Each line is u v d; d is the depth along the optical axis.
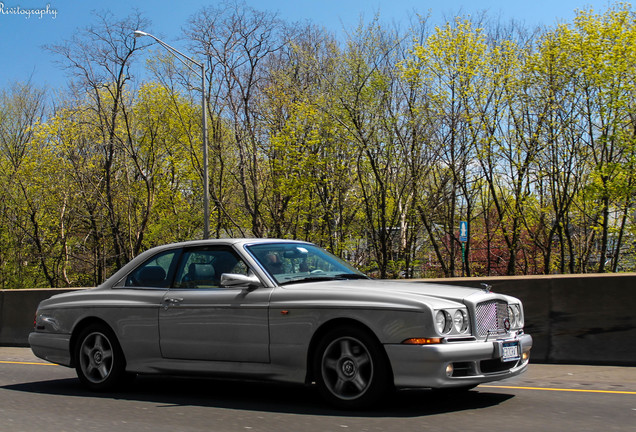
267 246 7.26
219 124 40.28
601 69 31.70
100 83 40.66
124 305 7.56
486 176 36.69
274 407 6.55
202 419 6.08
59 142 42.97
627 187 32.12
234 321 6.76
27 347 14.00
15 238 45.84
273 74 37.41
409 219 38.28
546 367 9.00
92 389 7.81
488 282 9.79
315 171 36.62
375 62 34.25
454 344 5.88
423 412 6.07
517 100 34.25
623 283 9.08
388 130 34.75
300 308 6.39
